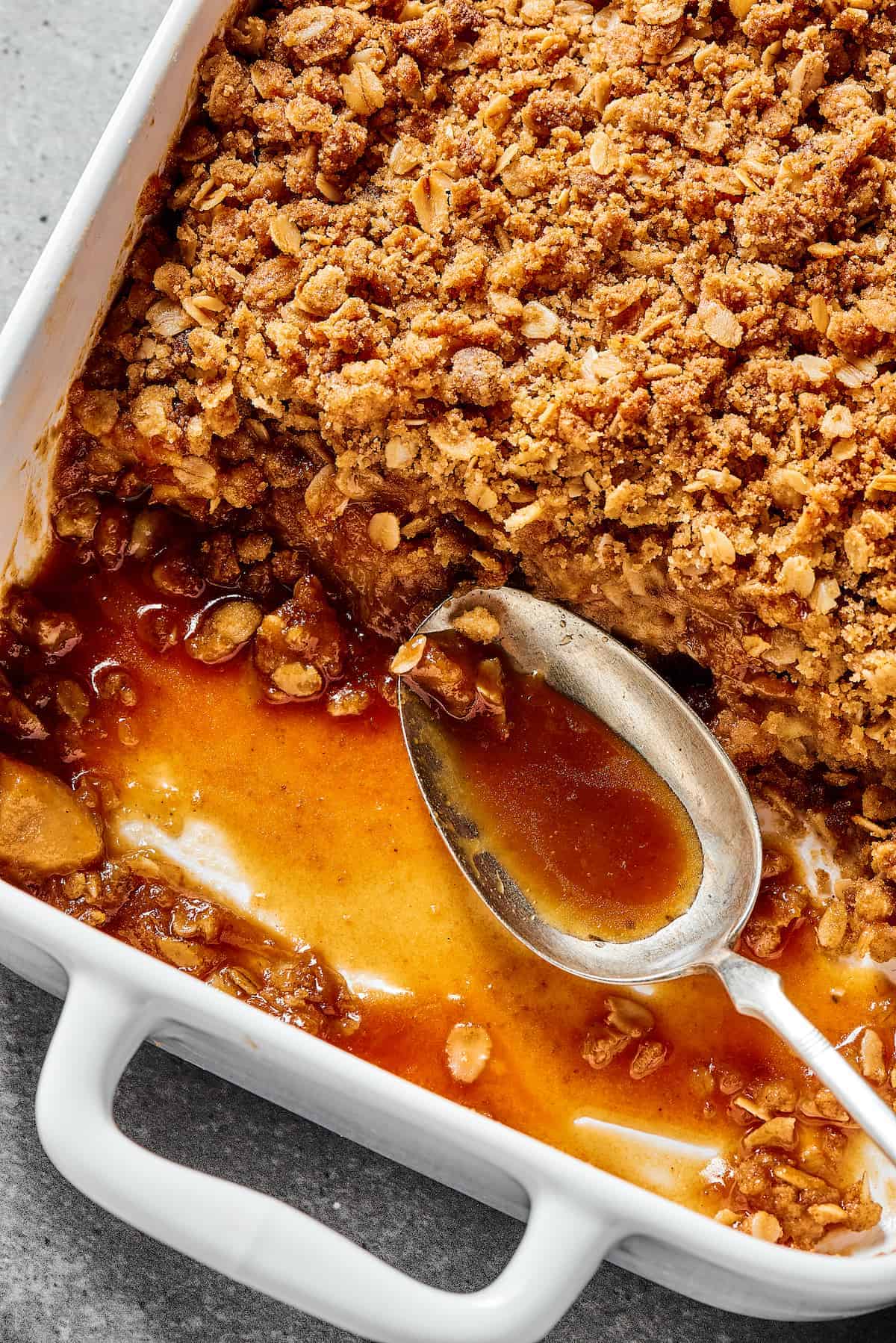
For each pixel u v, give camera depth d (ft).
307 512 1.81
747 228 1.72
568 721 1.82
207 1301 1.82
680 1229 1.65
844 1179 1.78
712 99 1.75
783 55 1.75
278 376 1.73
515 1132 1.66
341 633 1.85
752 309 1.72
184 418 1.77
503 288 1.73
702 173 1.73
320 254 1.75
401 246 1.75
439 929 1.84
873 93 1.75
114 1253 1.82
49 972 1.76
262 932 1.84
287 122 1.76
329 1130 1.83
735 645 1.76
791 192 1.72
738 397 1.71
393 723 1.86
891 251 1.73
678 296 1.73
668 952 1.79
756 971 1.77
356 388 1.72
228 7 1.76
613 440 1.72
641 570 1.75
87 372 1.78
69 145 1.96
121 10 1.97
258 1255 1.64
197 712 1.86
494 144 1.75
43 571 1.83
